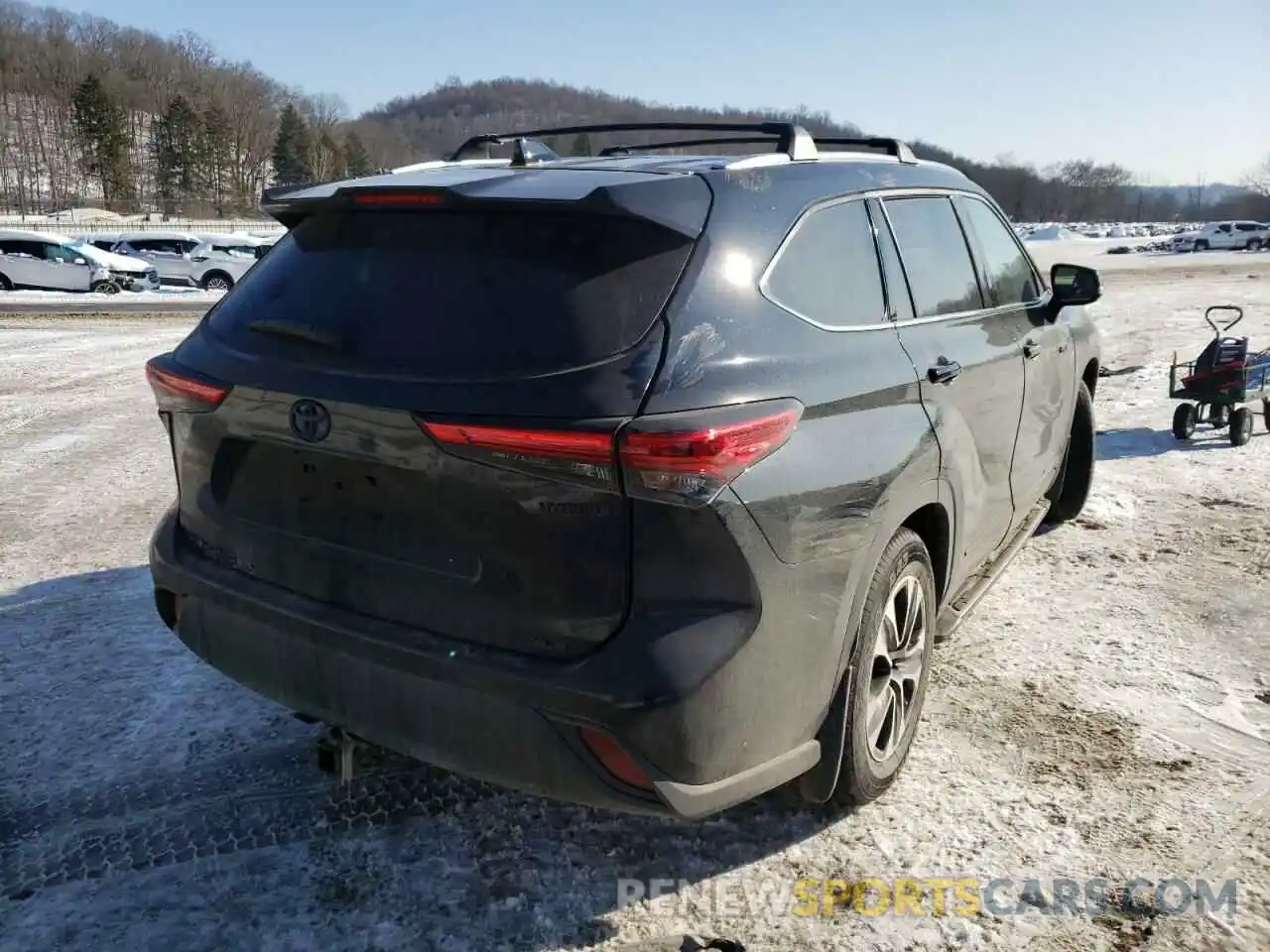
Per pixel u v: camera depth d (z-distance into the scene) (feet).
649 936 8.41
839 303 9.38
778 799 10.29
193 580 9.22
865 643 9.12
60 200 361.30
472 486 7.51
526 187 8.27
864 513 8.67
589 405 7.23
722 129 10.62
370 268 8.59
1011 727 11.75
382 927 8.41
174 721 11.58
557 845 9.52
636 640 7.32
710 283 8.00
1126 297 72.84
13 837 9.45
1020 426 13.26
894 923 8.61
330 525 8.38
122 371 39.37
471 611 7.76
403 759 10.93
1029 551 17.57
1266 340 45.85
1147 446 25.34
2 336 52.37
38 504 20.07
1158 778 10.71
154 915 8.48
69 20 523.29
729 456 7.34
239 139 444.96
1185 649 13.80
